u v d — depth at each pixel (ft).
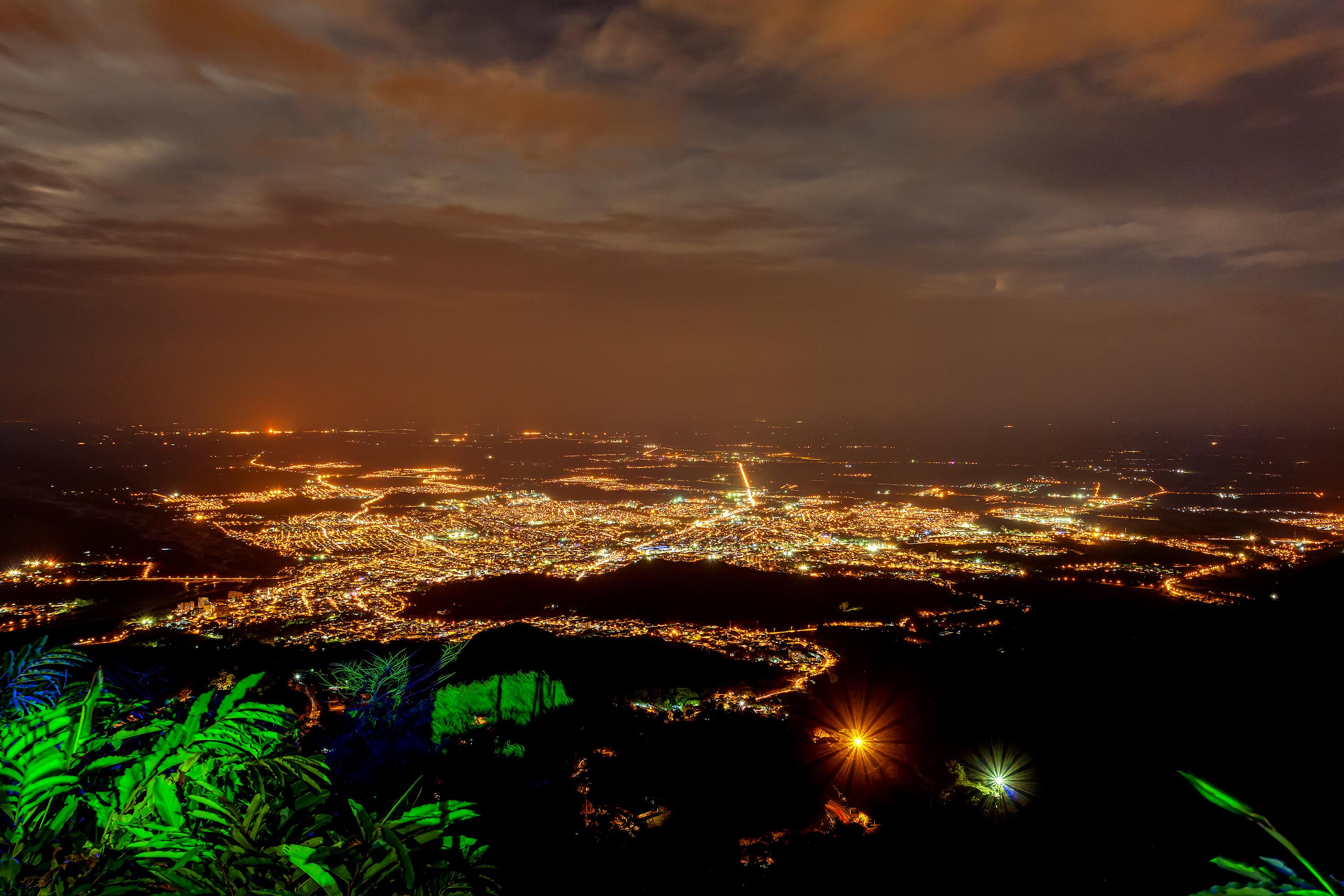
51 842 4.77
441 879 5.16
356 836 5.19
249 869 4.80
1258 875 4.10
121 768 5.73
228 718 5.74
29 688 6.39
